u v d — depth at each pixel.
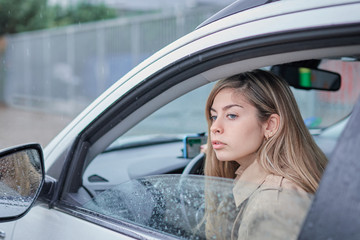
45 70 16.25
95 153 1.47
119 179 1.89
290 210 1.00
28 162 1.31
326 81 2.17
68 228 1.32
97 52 13.88
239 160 1.30
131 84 1.27
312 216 0.80
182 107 10.19
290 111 1.26
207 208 1.13
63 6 21.86
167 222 1.18
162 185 1.23
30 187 1.30
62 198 1.43
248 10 1.04
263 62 1.07
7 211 1.26
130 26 12.55
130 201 1.27
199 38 1.12
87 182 1.81
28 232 1.40
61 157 1.46
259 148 1.26
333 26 0.87
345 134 0.80
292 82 2.10
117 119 1.35
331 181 0.79
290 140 1.24
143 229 1.19
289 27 0.93
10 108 17.52
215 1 16.17
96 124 1.38
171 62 1.17
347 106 7.60
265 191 1.07
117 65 13.32
